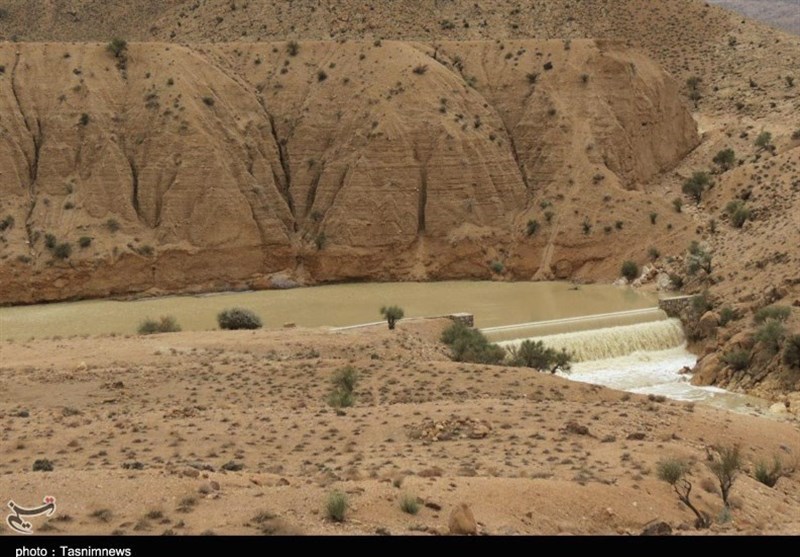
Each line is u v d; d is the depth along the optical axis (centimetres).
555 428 5638
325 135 16575
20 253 14400
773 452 6025
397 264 15575
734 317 10931
